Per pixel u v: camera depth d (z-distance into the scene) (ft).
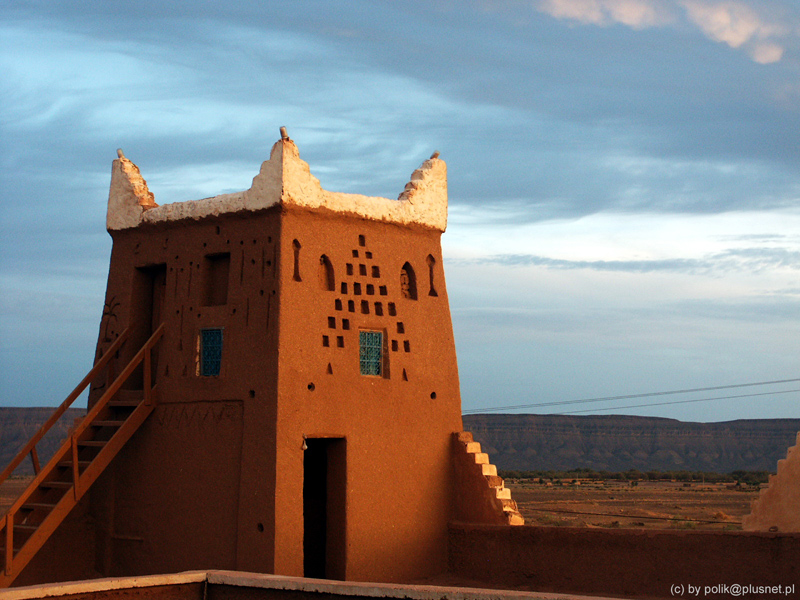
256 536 50.24
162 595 35.37
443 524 59.26
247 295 53.57
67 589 32.94
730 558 46.70
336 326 54.95
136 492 57.00
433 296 61.57
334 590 33.30
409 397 58.54
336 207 55.72
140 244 60.80
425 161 63.21
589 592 51.08
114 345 59.21
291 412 51.29
